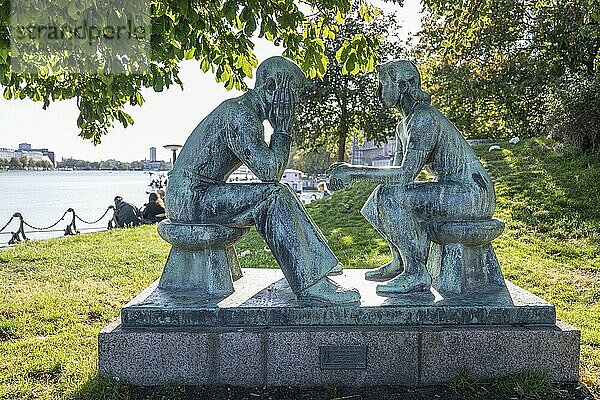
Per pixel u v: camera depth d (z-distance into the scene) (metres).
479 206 3.90
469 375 3.54
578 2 13.69
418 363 3.54
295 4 5.02
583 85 13.91
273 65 3.88
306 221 3.84
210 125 3.85
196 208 3.83
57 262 9.02
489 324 3.63
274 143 3.86
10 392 3.65
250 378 3.55
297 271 3.68
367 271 4.48
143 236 12.71
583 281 7.09
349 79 19.05
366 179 3.93
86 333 4.99
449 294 3.88
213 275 3.90
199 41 5.50
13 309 5.77
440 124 3.96
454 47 13.77
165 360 3.55
